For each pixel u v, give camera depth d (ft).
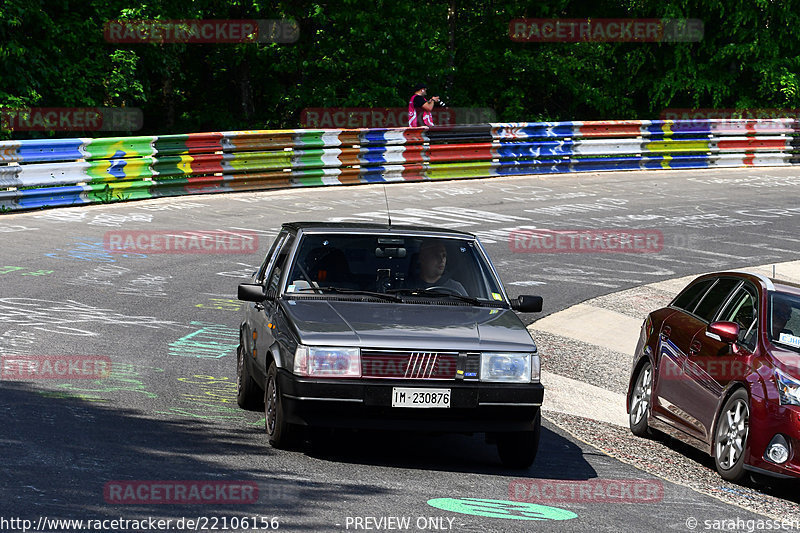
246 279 151.94
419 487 66.95
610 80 382.63
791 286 89.40
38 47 274.98
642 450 90.58
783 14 369.30
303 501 60.29
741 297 89.40
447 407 70.74
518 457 74.79
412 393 70.38
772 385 77.05
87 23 283.38
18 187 195.11
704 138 332.19
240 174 241.35
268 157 246.68
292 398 70.59
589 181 291.58
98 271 148.97
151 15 287.28
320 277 81.51
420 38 339.36
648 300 162.09
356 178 264.93
